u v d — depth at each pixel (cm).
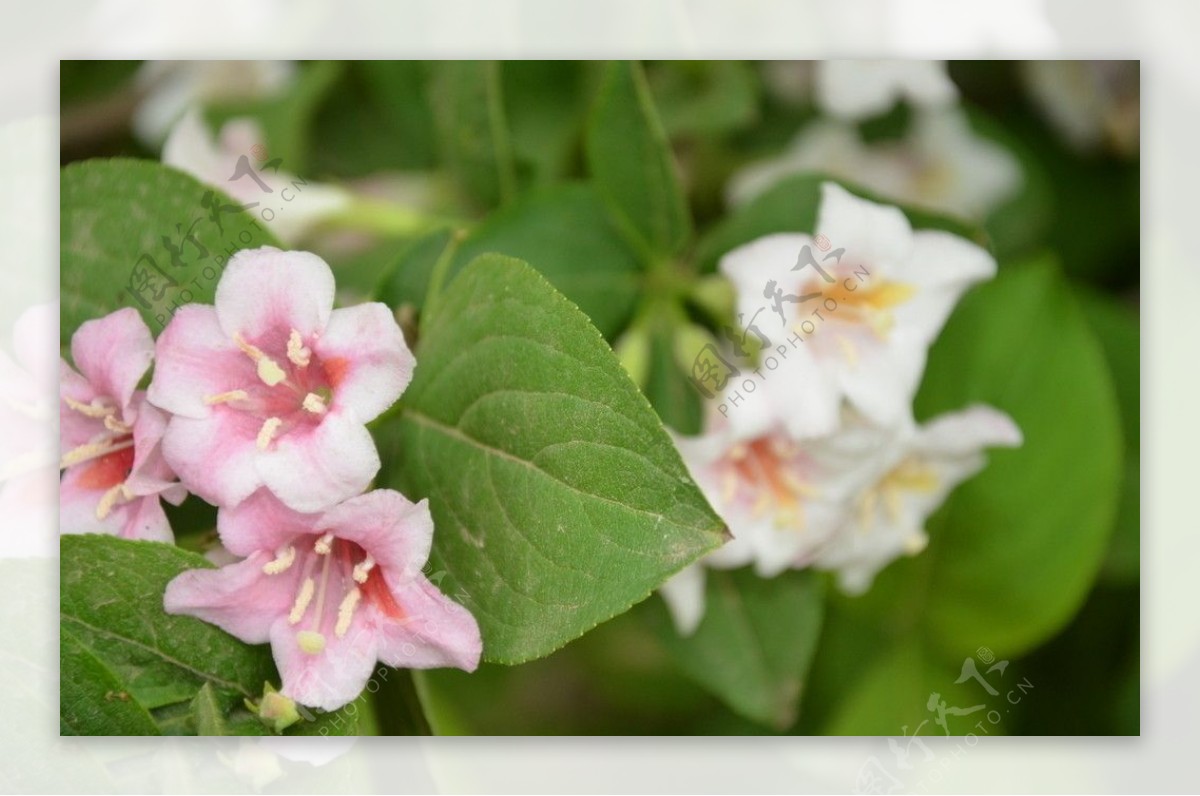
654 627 47
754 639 47
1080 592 47
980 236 46
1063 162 49
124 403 44
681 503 42
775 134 48
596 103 45
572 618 42
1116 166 49
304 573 44
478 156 47
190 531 44
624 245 46
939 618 48
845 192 46
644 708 48
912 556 48
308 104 47
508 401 43
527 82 47
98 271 45
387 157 47
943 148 49
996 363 47
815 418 45
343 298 47
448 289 43
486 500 43
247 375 44
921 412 47
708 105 48
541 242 46
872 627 48
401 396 44
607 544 42
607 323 46
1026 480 47
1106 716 48
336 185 47
